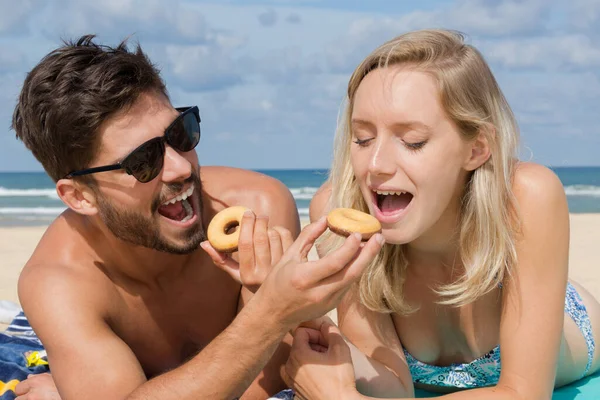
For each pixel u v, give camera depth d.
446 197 1.06
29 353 1.45
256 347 0.98
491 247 1.09
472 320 1.19
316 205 1.26
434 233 1.12
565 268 1.09
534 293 1.08
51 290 1.11
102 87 1.07
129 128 1.09
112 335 1.11
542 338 1.08
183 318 1.23
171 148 1.11
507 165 1.08
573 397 1.31
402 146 1.03
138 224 1.11
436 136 1.03
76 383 1.07
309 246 0.96
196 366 1.00
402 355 1.23
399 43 1.04
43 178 21.03
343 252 0.90
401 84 1.02
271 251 1.02
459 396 1.05
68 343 1.08
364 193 1.07
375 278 1.17
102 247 1.17
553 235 1.08
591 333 1.36
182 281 1.21
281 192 1.28
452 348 1.24
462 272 1.16
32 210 8.28
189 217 1.13
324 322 1.10
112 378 1.06
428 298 1.20
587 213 7.50
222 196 1.26
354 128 1.06
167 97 1.14
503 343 1.10
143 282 1.19
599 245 3.54
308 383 1.06
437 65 1.03
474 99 1.05
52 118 1.10
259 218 1.02
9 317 1.79
